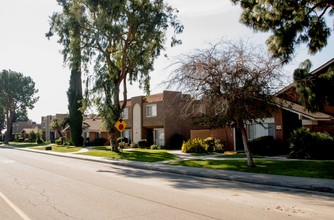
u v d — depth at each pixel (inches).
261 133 1143.0
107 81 1203.2
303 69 661.9
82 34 1198.9
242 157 957.8
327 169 633.0
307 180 541.0
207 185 531.2
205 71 688.4
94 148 1643.7
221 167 749.9
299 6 702.5
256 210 341.7
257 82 676.1
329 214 325.1
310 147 850.8
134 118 1753.2
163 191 465.7
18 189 484.1
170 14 1240.2
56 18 1215.6
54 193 449.1
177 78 711.7
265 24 743.1
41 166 858.8
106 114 1217.4
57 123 2294.5
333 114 1013.8
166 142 1551.4
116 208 353.1
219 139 1241.4
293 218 308.5
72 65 1222.9
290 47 712.4
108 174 685.9
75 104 1999.3
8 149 1951.3
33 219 311.7
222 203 378.3
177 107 899.4
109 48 1220.5
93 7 1159.6
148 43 1250.0
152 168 805.2
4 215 328.2
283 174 619.8
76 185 523.5
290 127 1066.1
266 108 690.8
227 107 653.3
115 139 1302.9
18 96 3216.0
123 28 1227.9
